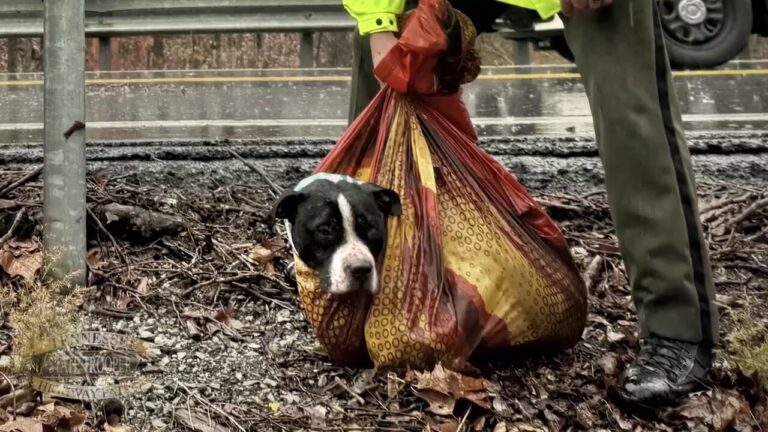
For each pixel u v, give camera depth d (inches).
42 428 192.9
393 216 218.7
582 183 320.8
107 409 205.9
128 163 319.6
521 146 342.3
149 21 441.7
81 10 230.8
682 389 220.2
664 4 391.9
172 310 234.5
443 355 216.5
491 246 221.3
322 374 222.1
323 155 334.0
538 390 221.6
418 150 223.9
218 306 236.8
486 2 242.5
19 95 407.2
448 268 219.8
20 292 229.8
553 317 223.9
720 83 425.1
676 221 220.7
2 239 242.1
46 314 215.5
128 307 234.2
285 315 237.0
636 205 221.6
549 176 323.3
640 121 220.2
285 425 208.5
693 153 343.6
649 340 224.2
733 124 382.6
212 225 264.5
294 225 217.6
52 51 229.9
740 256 268.8
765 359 223.6
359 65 244.5
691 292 221.6
